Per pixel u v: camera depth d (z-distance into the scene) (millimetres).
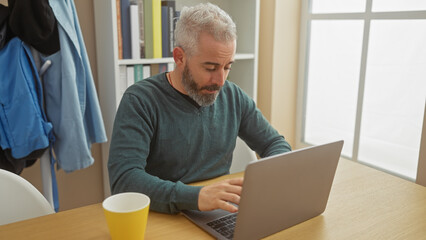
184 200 1062
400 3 2197
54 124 1808
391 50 2273
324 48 2684
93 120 1932
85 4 2273
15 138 1680
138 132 1240
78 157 1829
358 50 2465
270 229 993
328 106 2717
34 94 1692
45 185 1922
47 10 1632
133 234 907
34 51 1745
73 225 1037
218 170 1466
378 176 1419
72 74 1766
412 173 2271
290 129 2939
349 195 1259
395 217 1123
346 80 2570
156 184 1108
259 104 2883
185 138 1366
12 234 987
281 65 2762
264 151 1521
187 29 1220
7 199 1156
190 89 1277
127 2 2135
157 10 2225
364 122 2479
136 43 2188
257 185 896
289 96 2865
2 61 1651
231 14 2779
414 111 2215
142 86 1346
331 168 1074
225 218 1074
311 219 1100
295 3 2717
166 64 2371
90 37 2324
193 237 990
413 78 2193
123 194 962
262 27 2748
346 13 2475
